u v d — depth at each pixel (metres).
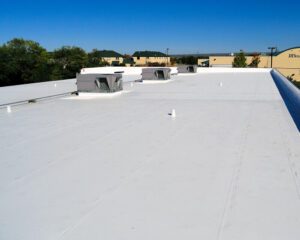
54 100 11.76
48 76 49.38
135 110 9.13
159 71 19.14
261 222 2.90
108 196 3.51
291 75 51.41
